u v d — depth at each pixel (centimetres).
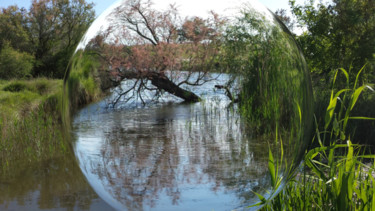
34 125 564
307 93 162
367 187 176
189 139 131
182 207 131
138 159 132
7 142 481
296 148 149
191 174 130
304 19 686
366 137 414
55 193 315
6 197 308
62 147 464
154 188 131
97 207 282
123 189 134
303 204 189
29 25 2589
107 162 135
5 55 2161
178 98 135
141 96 135
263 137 136
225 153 132
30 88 1316
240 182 133
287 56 152
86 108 140
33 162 421
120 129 135
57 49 2655
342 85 548
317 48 668
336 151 351
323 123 421
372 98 495
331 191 169
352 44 632
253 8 151
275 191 148
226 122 133
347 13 613
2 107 767
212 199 131
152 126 131
